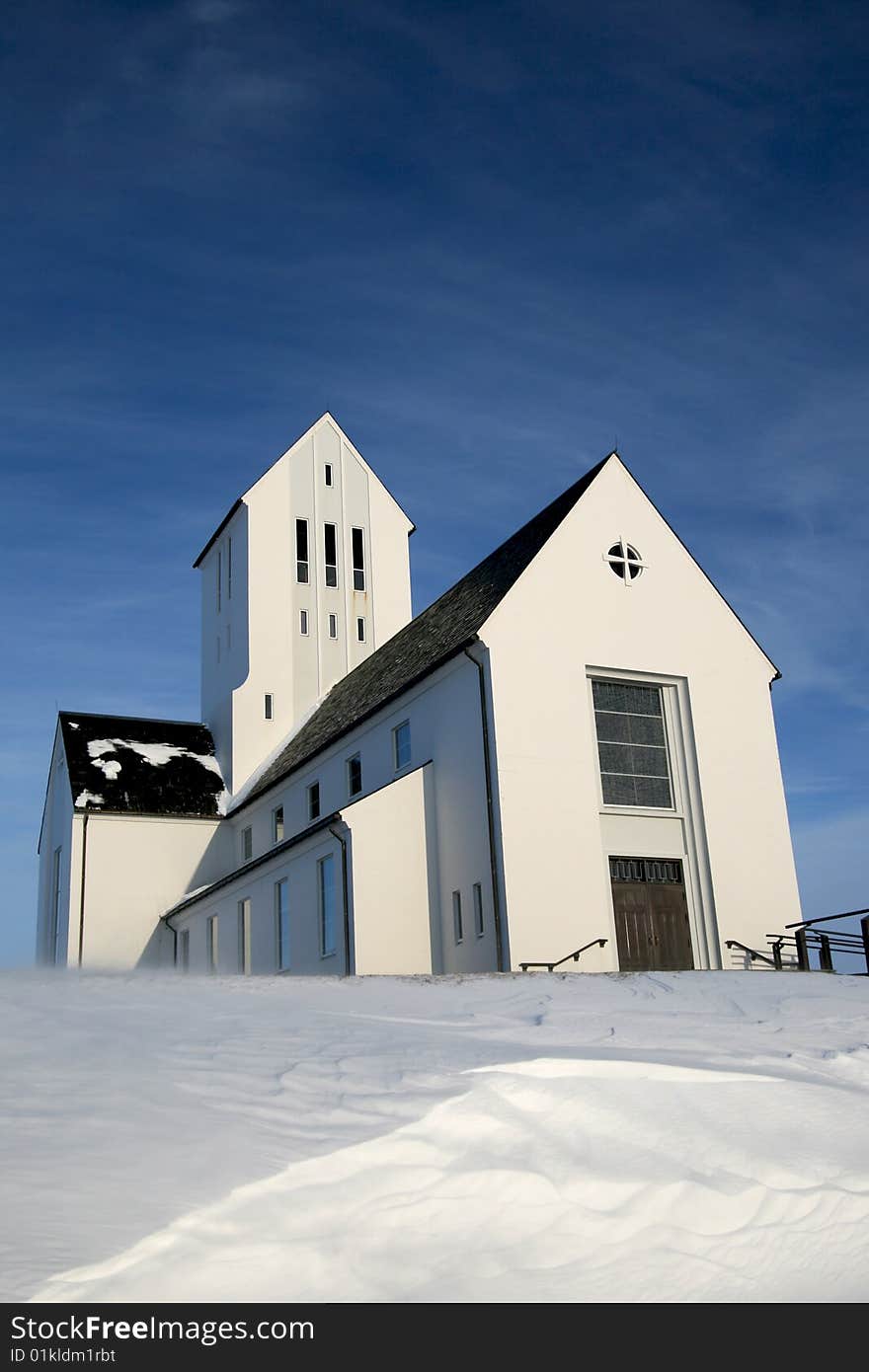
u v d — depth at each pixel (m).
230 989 13.13
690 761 25.06
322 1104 7.92
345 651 39.38
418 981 14.89
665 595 25.75
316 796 31.12
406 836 24.03
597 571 25.06
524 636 23.70
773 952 24.09
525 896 22.03
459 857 23.48
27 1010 10.45
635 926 23.44
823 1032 12.12
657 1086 8.88
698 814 24.70
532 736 23.11
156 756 38.31
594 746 24.06
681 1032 11.46
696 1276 6.83
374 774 27.34
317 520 40.19
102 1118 7.35
